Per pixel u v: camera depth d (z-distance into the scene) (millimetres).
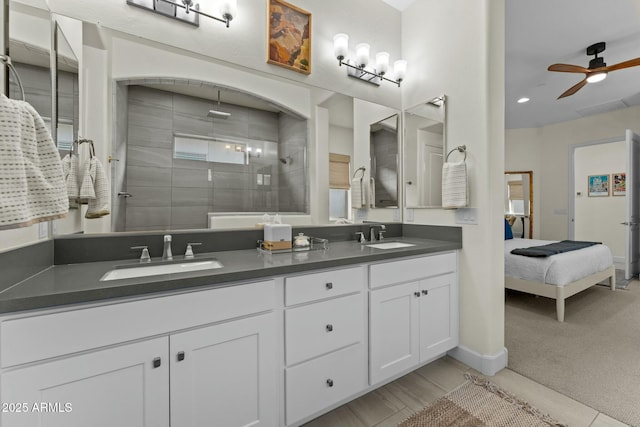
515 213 5711
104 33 1371
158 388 941
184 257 1437
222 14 1627
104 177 1354
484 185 1795
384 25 2379
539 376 1721
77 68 1293
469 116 1890
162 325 951
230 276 1067
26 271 977
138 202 1438
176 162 1541
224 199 1674
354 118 2209
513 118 4957
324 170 2061
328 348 1340
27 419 771
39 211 845
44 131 876
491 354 1765
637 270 4082
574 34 2654
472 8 1874
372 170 2281
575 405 1462
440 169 2090
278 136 1873
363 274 1477
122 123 1404
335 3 2137
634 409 1425
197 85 1612
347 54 2148
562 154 5133
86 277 1009
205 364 1026
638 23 2500
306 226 1976
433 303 1782
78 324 832
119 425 883
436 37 2141
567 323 2514
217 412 1051
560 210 5141
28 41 1051
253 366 1130
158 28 1507
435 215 2141
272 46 1843
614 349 2041
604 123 4648
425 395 1553
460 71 1954
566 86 3709
